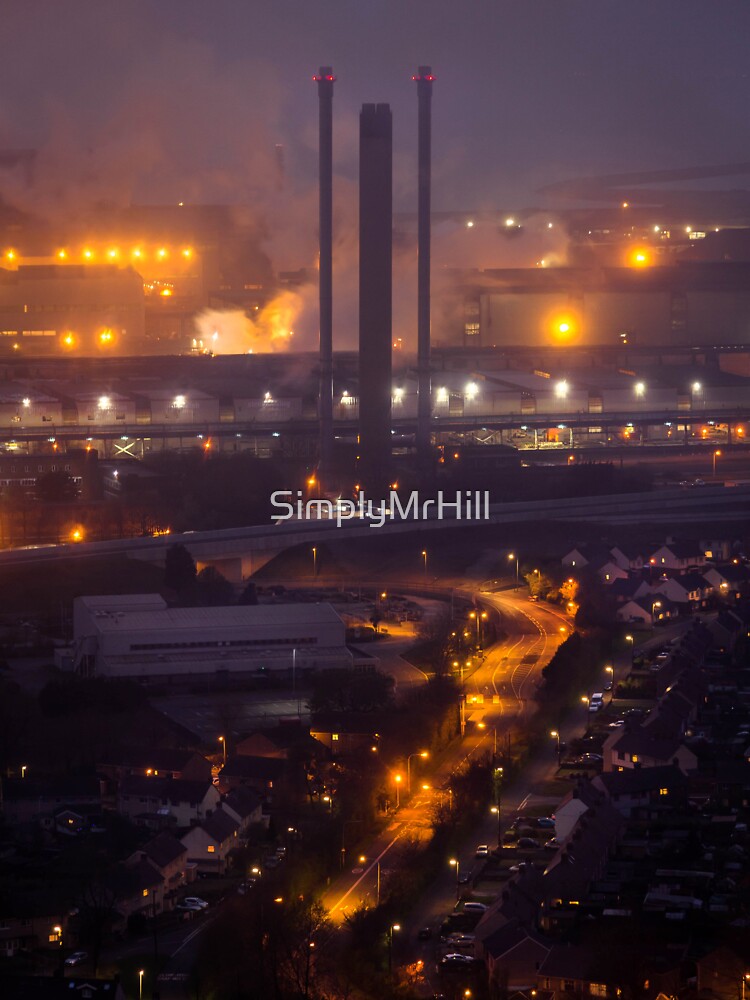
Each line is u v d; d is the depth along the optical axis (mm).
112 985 140875
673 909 155500
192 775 196125
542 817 182625
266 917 153125
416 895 163000
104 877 166750
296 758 197250
